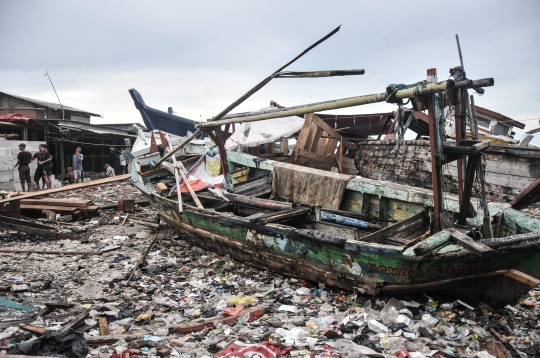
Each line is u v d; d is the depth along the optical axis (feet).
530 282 15.43
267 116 21.72
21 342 12.73
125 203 35.17
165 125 59.82
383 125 45.65
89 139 73.87
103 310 15.94
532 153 31.04
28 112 79.87
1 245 25.43
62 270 21.07
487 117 61.00
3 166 47.14
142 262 22.26
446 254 14.67
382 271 16.02
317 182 25.67
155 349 12.80
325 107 18.54
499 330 14.85
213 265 22.36
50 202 32.81
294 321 15.08
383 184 23.06
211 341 13.48
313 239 17.20
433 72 15.19
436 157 15.89
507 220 17.61
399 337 13.89
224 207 26.32
